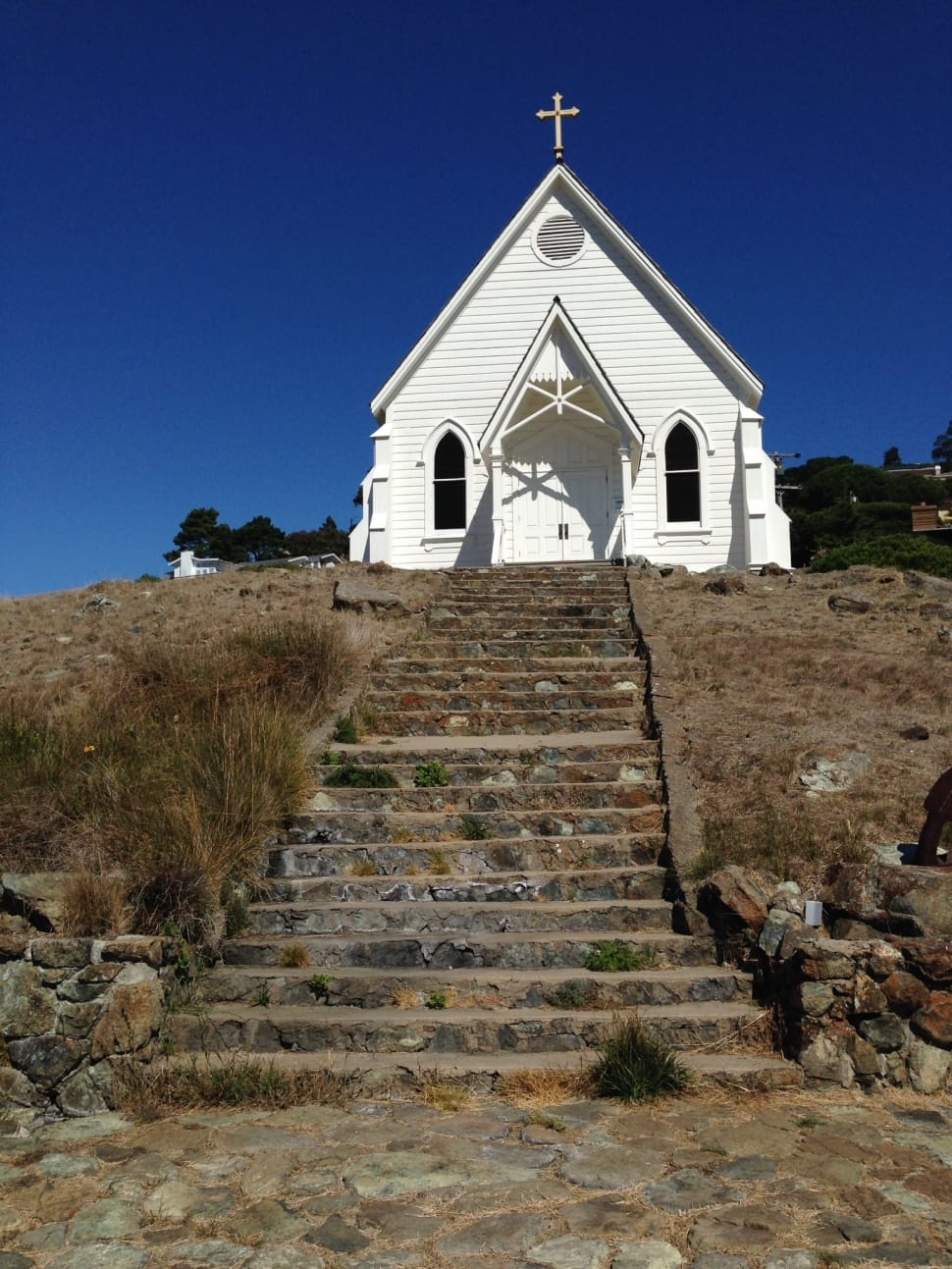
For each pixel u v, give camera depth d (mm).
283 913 7707
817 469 80688
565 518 23625
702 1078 6031
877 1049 6125
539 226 24625
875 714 10688
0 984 6105
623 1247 4305
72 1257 4305
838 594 15711
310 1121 5664
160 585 19781
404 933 7578
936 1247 4293
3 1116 5789
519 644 13938
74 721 10023
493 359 24578
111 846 7418
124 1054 6047
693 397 23828
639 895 8055
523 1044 6441
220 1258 4285
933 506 48344
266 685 11609
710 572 19734
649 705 11484
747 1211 4590
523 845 8562
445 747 10500
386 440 24516
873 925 6742
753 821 8383
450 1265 4203
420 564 24344
